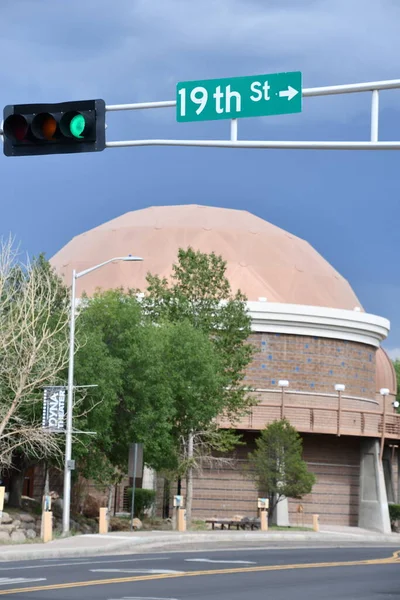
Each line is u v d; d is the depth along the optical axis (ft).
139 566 82.28
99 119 55.01
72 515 156.04
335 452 220.23
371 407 228.22
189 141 56.44
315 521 185.68
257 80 55.52
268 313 211.20
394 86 54.49
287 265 233.55
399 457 244.22
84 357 137.18
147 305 173.37
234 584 67.26
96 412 135.74
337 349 220.02
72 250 242.99
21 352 131.95
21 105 55.01
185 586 65.05
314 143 55.52
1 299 138.72
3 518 121.49
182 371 154.40
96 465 142.82
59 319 131.44
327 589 65.46
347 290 248.93
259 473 191.72
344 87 55.06
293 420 208.85
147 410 143.33
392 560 98.63
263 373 210.38
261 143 56.08
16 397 123.75
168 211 245.65
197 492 205.05
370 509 219.61
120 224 242.99
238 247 232.53
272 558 97.81
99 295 153.79
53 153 55.36
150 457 146.30
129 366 144.66
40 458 132.36
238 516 192.34
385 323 231.50
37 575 71.26
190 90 56.29
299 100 54.90
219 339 171.63
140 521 170.71
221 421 179.42
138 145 56.34
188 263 175.11
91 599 55.52
